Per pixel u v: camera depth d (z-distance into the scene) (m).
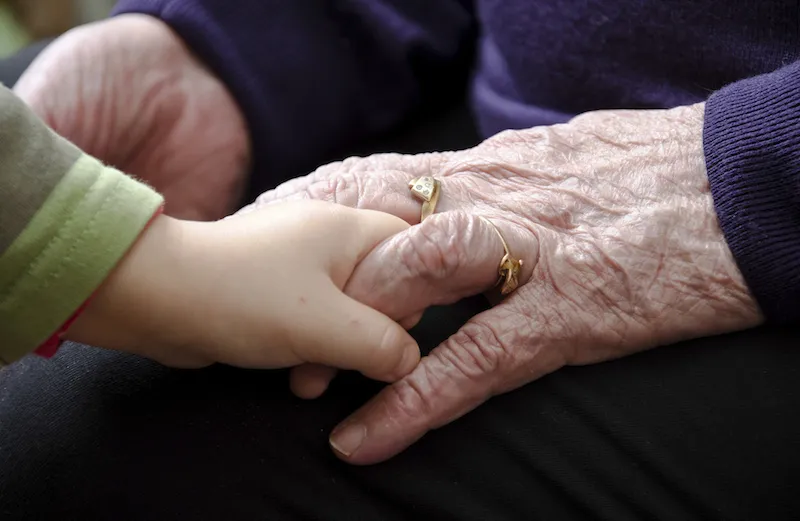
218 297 0.52
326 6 0.64
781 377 0.55
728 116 0.56
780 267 0.55
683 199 0.57
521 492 0.54
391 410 0.53
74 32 0.62
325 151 0.66
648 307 0.55
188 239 0.53
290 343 0.53
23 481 0.53
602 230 0.56
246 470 0.53
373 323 0.53
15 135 0.51
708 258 0.56
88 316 0.52
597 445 0.54
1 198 0.50
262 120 0.63
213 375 0.55
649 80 0.61
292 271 0.53
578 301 0.55
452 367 0.54
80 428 0.54
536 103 0.63
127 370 0.55
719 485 0.54
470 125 0.67
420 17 0.65
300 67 0.63
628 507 0.54
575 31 0.60
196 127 0.63
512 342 0.54
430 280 0.54
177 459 0.53
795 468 0.54
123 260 0.52
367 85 0.65
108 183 0.52
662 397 0.55
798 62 0.56
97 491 0.53
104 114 0.62
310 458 0.54
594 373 0.55
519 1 0.61
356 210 0.55
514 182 0.58
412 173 0.59
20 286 0.51
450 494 0.54
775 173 0.55
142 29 0.62
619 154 0.58
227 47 0.62
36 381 0.55
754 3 0.58
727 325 0.56
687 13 0.59
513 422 0.54
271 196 0.58
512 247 0.56
